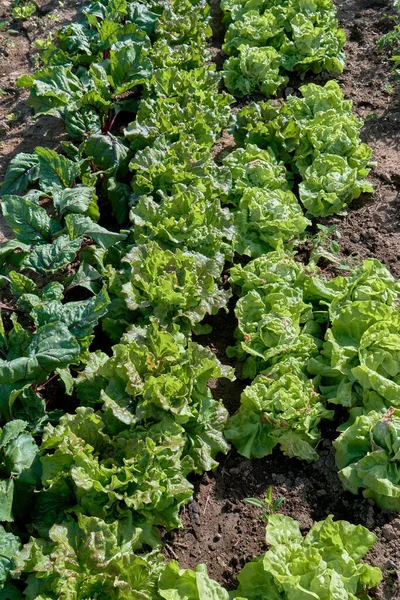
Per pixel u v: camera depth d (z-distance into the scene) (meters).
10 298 2.46
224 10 3.60
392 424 1.93
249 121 2.86
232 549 1.89
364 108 3.13
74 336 1.95
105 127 2.90
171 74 2.93
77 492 1.77
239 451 2.04
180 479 1.85
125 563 1.66
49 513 1.79
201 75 3.00
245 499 1.89
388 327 2.13
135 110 2.94
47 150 2.50
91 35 3.13
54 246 2.21
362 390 2.09
